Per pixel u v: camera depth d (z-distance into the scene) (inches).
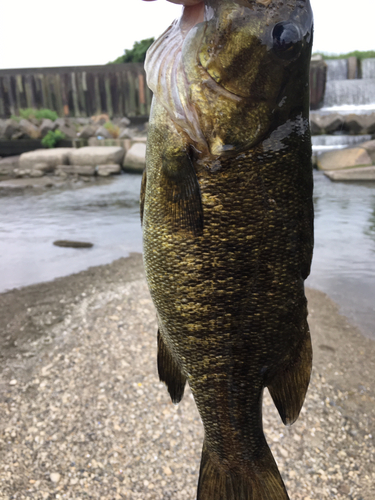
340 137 120.3
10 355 29.6
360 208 73.2
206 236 10.2
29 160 115.4
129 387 26.4
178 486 20.2
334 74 157.8
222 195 10.1
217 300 10.5
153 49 10.7
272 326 10.8
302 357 11.4
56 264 48.8
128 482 20.3
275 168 10.0
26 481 20.1
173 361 12.3
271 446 22.4
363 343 32.0
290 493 19.9
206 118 9.9
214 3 9.9
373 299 39.7
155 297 11.2
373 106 143.6
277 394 11.8
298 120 10.2
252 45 9.8
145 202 11.3
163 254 10.7
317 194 84.7
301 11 10.0
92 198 87.7
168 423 23.8
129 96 163.5
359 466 21.3
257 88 9.8
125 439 22.7
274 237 10.2
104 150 119.0
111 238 59.9
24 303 37.8
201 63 9.9
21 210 77.8
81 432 23.0
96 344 30.9
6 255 52.4
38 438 22.5
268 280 10.4
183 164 10.1
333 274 45.9
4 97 169.6
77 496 19.5
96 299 38.4
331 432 23.4
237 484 12.3
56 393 25.8
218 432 11.9
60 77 164.6
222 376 11.1
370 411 24.9
